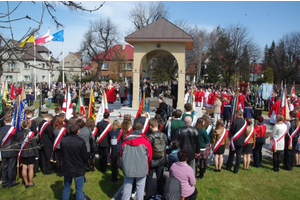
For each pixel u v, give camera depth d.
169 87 27.77
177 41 14.62
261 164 7.88
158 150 5.09
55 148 6.39
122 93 19.70
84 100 19.59
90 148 6.44
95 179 6.45
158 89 21.33
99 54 42.88
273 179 6.64
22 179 6.48
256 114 14.57
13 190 5.78
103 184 6.16
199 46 44.06
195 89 20.56
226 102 13.21
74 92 19.34
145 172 4.65
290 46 46.62
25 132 5.76
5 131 5.79
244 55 39.19
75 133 4.83
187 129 5.66
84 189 5.86
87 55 42.16
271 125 14.62
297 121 7.35
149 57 19.00
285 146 7.39
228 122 13.69
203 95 19.72
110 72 52.31
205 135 6.30
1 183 6.16
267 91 21.30
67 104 8.58
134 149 4.64
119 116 13.29
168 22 15.87
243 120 6.96
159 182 5.30
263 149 9.71
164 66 39.34
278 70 47.62
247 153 7.18
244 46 39.69
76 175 4.69
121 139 6.42
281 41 48.41
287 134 7.32
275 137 7.15
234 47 39.25
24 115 7.49
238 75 41.47
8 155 5.86
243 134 6.89
